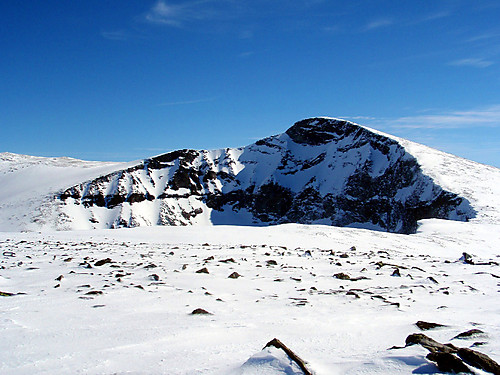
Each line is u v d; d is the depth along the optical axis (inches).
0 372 154.5
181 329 236.2
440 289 461.1
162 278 470.0
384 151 6609.3
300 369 146.1
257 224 7431.1
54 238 1375.5
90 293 347.3
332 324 265.4
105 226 6254.9
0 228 5698.8
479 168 5334.6
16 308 282.2
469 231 2342.5
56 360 171.8
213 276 507.5
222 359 175.2
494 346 198.8
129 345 198.2
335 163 7450.8
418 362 152.7
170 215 7032.5
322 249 1252.5
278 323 264.7
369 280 530.6
